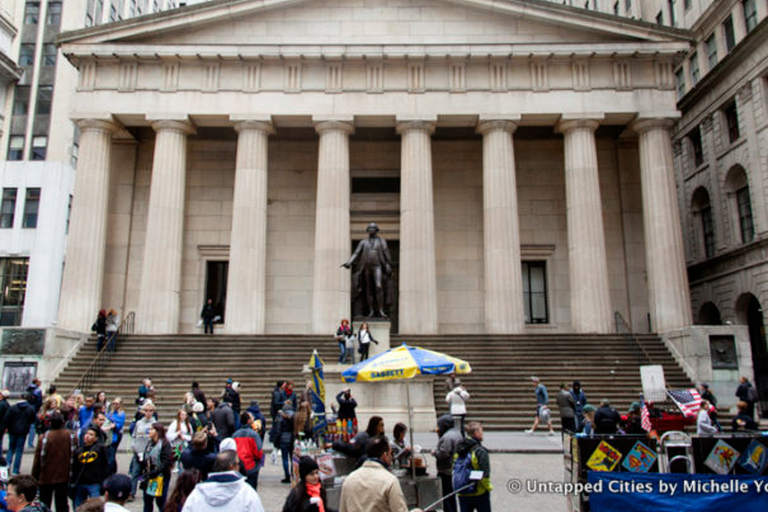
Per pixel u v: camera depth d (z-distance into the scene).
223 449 8.85
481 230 37.03
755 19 33.59
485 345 28.70
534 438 20.30
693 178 40.50
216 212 37.28
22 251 46.97
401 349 11.41
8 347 25.86
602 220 34.94
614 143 37.66
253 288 31.14
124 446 19.17
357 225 37.47
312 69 33.16
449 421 10.59
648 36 32.34
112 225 36.44
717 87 37.00
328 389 21.36
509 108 32.56
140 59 33.00
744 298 35.16
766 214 32.44
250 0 33.62
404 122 32.53
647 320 35.44
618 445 9.66
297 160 37.88
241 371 26.16
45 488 10.11
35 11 52.38
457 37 34.19
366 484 6.38
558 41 33.53
